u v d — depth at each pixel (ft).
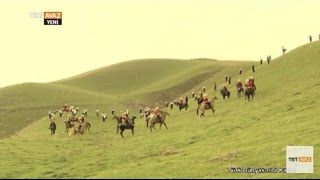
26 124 449.89
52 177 113.50
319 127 133.28
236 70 548.31
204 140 151.84
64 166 133.08
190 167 106.52
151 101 556.92
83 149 175.32
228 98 263.70
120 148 164.25
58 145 191.01
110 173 109.60
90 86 654.53
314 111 163.84
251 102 228.84
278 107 190.08
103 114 314.55
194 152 129.18
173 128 203.10
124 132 229.86
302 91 216.74
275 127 147.84
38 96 539.29
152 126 207.62
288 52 367.04
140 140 181.06
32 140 210.59
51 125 244.01
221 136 152.25
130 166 119.85
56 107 496.64
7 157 153.89
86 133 241.55
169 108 343.05
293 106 184.96
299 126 140.36
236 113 204.44
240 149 120.67
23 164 138.51
